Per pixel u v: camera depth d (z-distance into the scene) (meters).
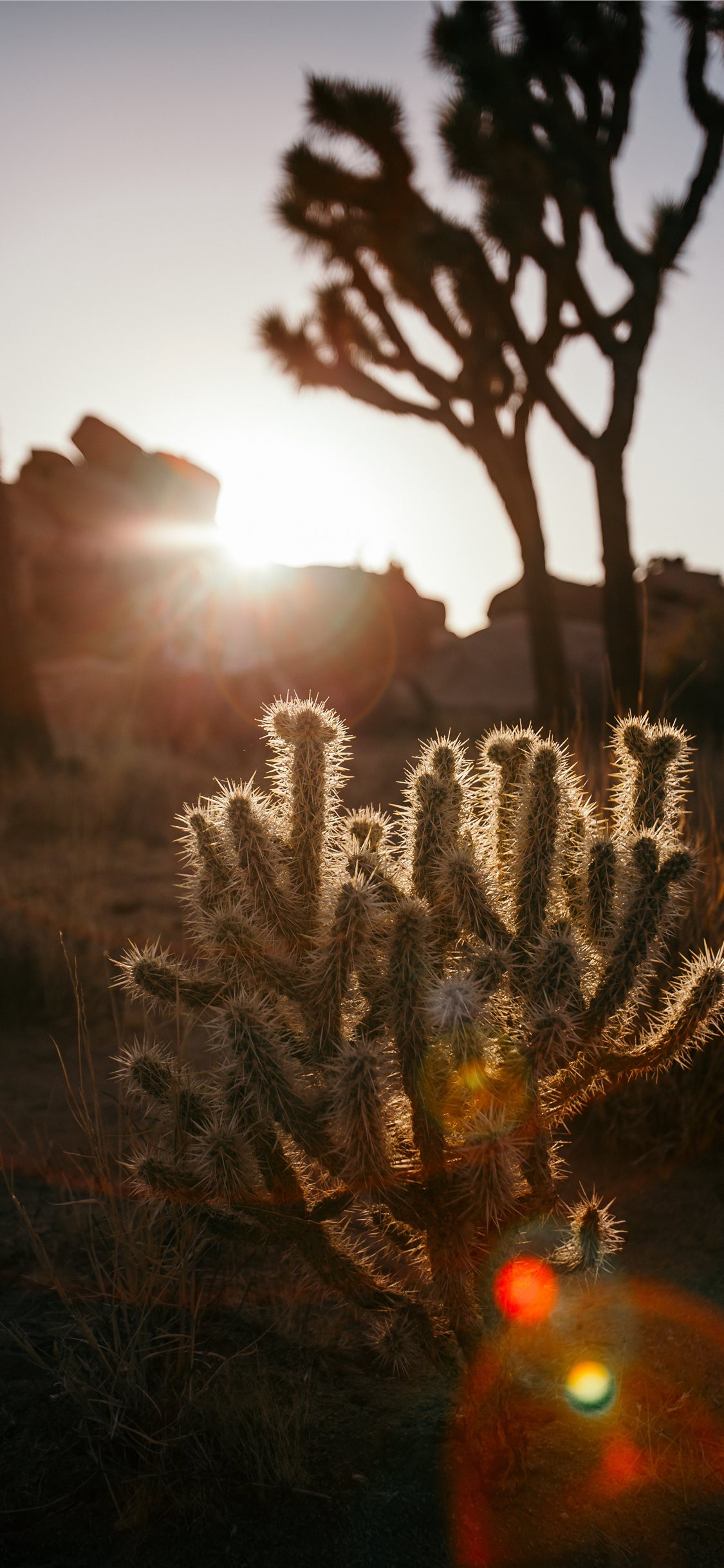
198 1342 2.52
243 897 2.35
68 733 15.50
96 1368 2.33
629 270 11.86
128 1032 4.71
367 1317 2.68
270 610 23.39
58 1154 3.50
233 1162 2.04
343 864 2.38
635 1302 2.77
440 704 29.52
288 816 2.42
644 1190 3.37
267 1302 2.71
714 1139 3.56
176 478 55.84
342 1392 2.43
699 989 2.33
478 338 13.10
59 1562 1.98
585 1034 2.19
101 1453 2.21
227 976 2.34
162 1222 2.48
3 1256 2.90
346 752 2.47
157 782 10.74
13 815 9.16
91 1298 2.62
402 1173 2.09
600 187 11.64
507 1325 2.17
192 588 24.48
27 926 5.87
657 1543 2.03
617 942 2.21
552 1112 2.31
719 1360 2.52
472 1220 2.02
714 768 6.79
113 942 5.76
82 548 47.94
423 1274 2.40
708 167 11.71
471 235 12.35
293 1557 1.99
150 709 16.94
